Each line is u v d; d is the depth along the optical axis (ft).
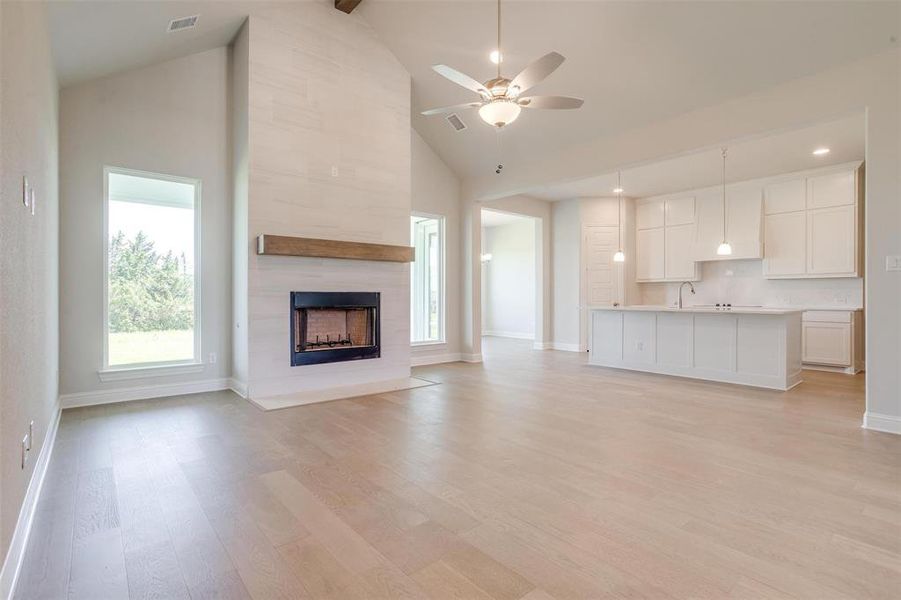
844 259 21.27
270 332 15.21
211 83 15.87
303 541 6.50
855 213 21.02
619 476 8.80
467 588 5.46
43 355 9.11
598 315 22.59
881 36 11.27
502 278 40.34
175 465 9.32
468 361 24.07
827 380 18.81
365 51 17.34
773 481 8.57
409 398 15.25
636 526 6.92
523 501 7.75
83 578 5.63
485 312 41.78
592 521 7.07
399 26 16.60
